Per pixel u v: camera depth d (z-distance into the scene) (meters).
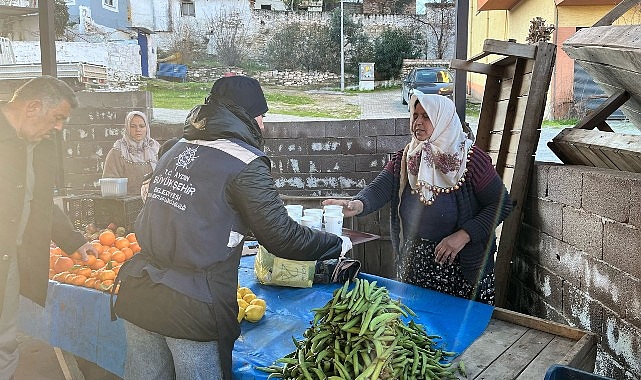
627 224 2.28
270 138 6.02
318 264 2.46
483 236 2.37
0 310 2.27
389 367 1.41
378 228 4.34
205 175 1.65
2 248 2.21
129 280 1.74
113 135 6.30
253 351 1.84
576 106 8.12
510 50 3.26
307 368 1.48
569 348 1.80
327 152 5.99
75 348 2.38
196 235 1.64
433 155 2.39
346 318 1.46
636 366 2.23
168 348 1.79
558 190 2.93
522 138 3.25
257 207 1.66
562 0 8.05
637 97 3.04
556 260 2.97
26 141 2.28
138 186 4.27
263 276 2.45
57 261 2.61
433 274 2.42
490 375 1.64
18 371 3.22
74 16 16.81
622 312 2.33
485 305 2.12
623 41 2.50
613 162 2.76
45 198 2.35
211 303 1.66
